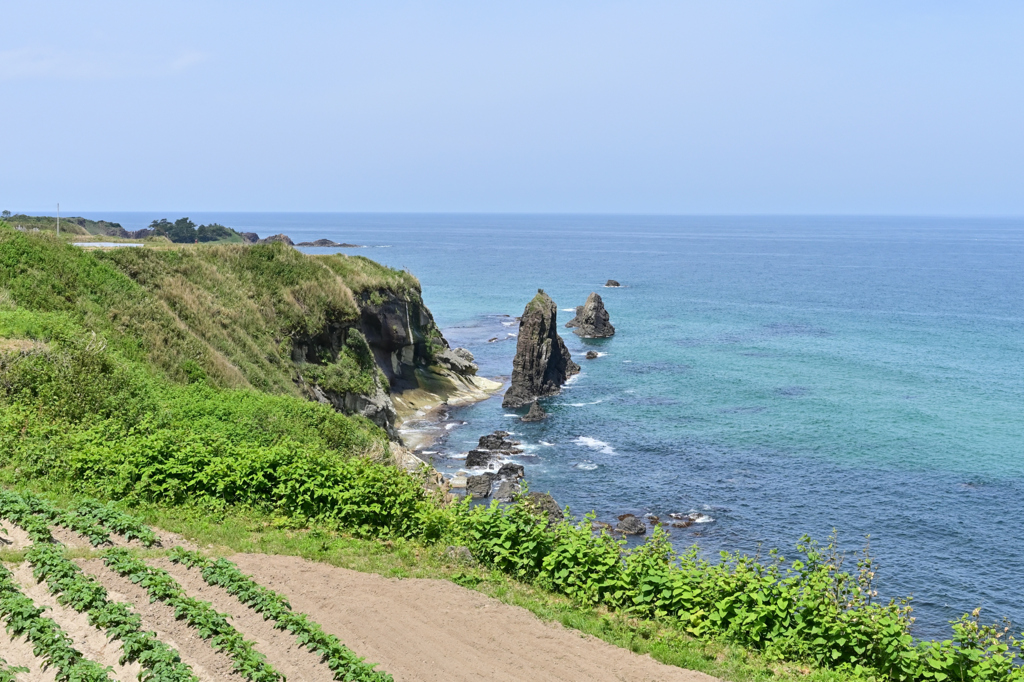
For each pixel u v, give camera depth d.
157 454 20.25
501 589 16.02
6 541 14.97
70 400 24.66
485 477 43.38
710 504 42.28
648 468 48.16
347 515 19.20
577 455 50.50
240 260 49.31
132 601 13.13
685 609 15.30
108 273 37.84
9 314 29.38
